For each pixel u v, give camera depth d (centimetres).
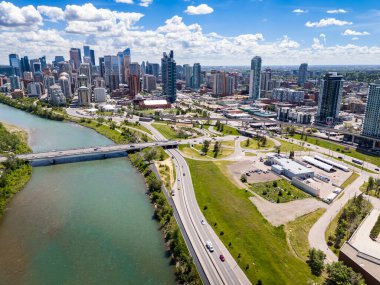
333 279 16075
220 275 16838
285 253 18950
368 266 16388
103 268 17700
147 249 19425
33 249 19388
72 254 18950
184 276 16550
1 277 17000
